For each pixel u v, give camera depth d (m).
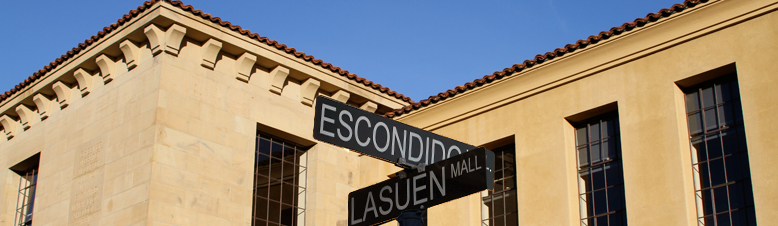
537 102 15.69
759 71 12.94
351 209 8.48
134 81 16.39
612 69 14.76
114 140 16.23
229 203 16.02
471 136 16.55
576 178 14.86
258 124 17.05
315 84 17.88
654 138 13.77
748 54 13.14
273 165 17.31
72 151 17.17
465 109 16.77
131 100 16.25
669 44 14.08
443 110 17.17
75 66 17.39
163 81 15.79
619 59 14.63
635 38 14.45
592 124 15.10
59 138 17.70
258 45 17.00
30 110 18.83
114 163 15.96
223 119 16.45
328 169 17.88
